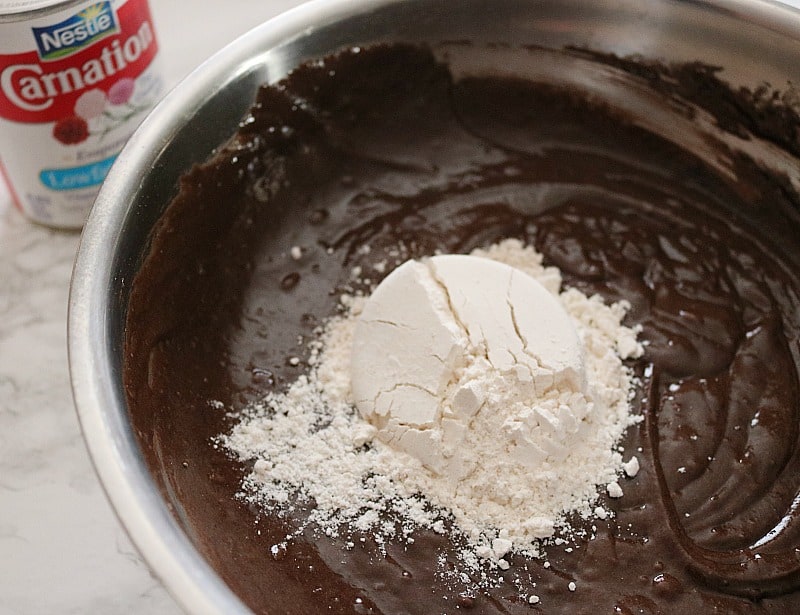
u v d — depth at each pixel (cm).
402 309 52
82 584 50
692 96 57
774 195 57
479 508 50
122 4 53
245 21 67
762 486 51
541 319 52
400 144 60
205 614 41
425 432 50
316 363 54
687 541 49
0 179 61
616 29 56
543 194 60
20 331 56
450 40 57
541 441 50
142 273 50
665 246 58
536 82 59
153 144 51
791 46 53
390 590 48
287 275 57
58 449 53
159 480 46
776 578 48
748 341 55
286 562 49
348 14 55
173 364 52
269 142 56
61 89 53
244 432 52
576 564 49
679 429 52
